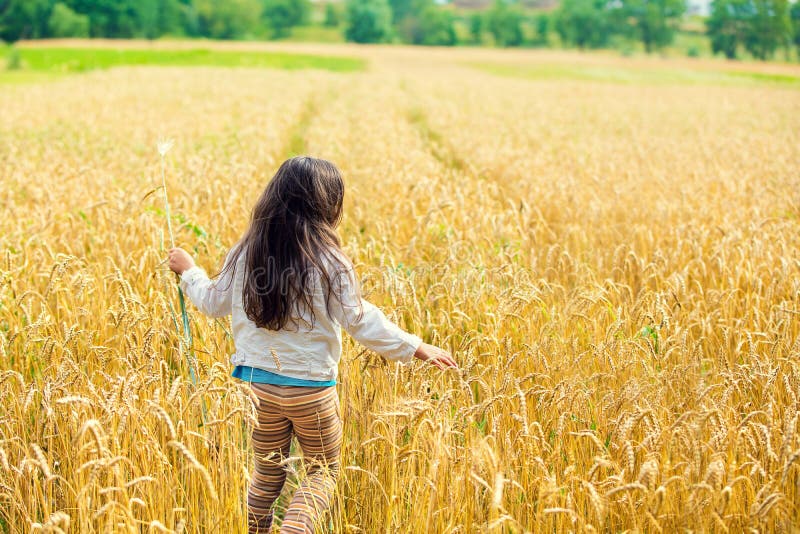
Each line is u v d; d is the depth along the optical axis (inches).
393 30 6328.7
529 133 741.3
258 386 125.1
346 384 162.1
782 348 182.5
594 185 446.3
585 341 197.6
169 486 129.3
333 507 141.5
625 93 1530.5
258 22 5935.0
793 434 117.7
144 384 140.9
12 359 181.9
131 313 169.2
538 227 297.3
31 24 4473.4
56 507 136.0
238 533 128.8
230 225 277.7
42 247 246.1
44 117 805.2
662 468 131.6
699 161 571.5
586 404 149.9
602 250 288.2
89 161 503.5
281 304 118.2
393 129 700.0
